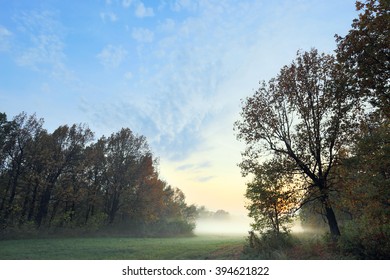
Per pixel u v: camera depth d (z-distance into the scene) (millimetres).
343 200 20250
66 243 31875
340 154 21094
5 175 46562
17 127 45469
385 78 16656
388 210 15352
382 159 16469
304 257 15922
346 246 15523
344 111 20234
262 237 21641
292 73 23453
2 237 33781
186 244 34594
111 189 58281
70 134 51031
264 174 22594
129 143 60406
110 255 21766
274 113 24016
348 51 17266
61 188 48688
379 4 15352
